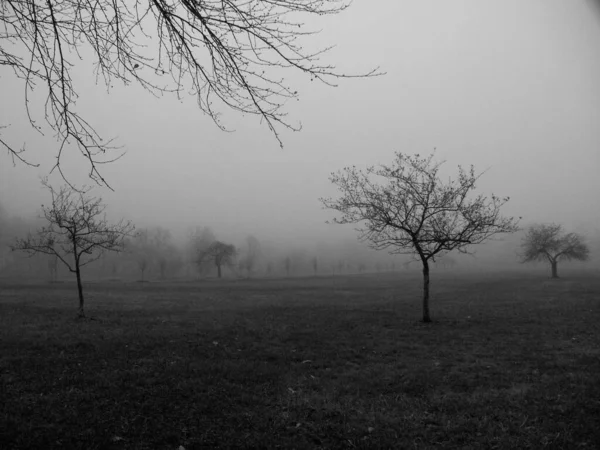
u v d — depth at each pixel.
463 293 37.53
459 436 6.28
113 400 7.40
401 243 19.31
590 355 11.72
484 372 10.05
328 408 7.39
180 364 10.04
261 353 11.89
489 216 17.86
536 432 6.34
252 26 4.06
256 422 6.68
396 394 8.39
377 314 21.66
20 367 9.41
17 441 5.57
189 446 5.79
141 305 26.58
